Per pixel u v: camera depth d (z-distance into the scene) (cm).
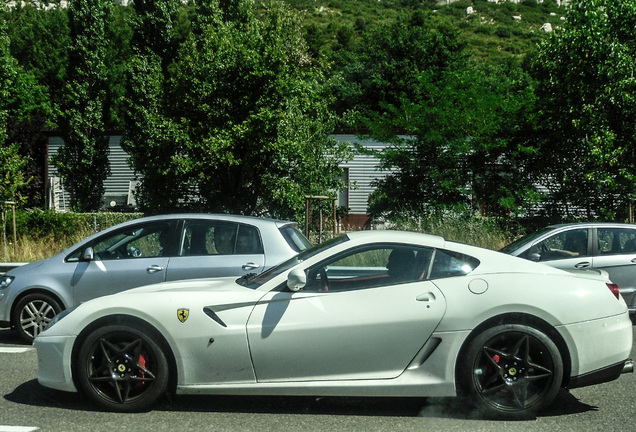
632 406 520
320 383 486
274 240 769
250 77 1738
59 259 777
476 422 477
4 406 516
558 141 1744
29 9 5666
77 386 503
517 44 10619
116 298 509
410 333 484
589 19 1600
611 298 497
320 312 491
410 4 13638
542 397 478
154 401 494
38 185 3041
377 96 4412
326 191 1916
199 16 2430
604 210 1738
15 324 762
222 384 492
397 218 1733
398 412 502
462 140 1738
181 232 776
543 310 479
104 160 2883
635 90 1543
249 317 493
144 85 2356
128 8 4878
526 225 1778
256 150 1734
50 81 4803
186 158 1739
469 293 488
